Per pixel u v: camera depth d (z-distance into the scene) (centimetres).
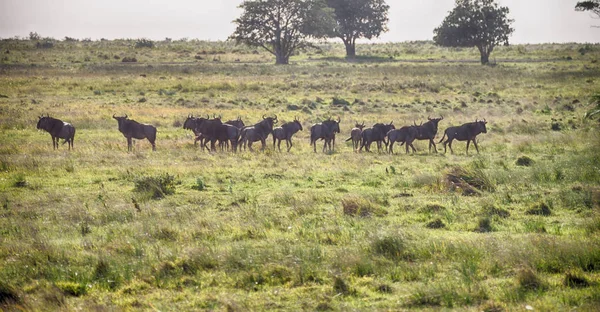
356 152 10975
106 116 14912
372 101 18775
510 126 13875
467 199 6781
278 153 10500
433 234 5344
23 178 7819
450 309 3662
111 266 4447
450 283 4031
